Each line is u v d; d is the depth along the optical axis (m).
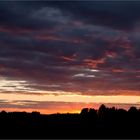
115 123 175.25
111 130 169.75
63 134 165.25
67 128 174.88
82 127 175.00
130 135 166.25
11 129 168.12
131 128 171.12
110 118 180.12
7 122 173.00
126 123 174.88
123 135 162.12
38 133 162.88
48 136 161.88
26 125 173.00
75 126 177.00
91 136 166.25
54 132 165.25
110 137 160.38
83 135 159.88
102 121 179.38
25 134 161.00
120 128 170.38
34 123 175.88
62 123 177.75
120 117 179.62
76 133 167.75
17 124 172.25
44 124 176.38
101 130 170.62
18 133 161.62
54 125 175.50
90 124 178.25
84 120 181.00
